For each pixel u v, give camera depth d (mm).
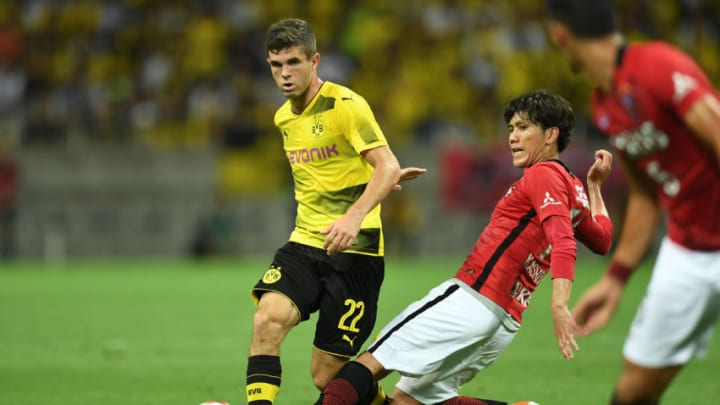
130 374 25703
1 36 80438
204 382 24344
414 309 15883
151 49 82250
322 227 17438
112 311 42500
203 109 78812
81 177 70625
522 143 15891
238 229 72188
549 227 14742
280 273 17094
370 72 82062
